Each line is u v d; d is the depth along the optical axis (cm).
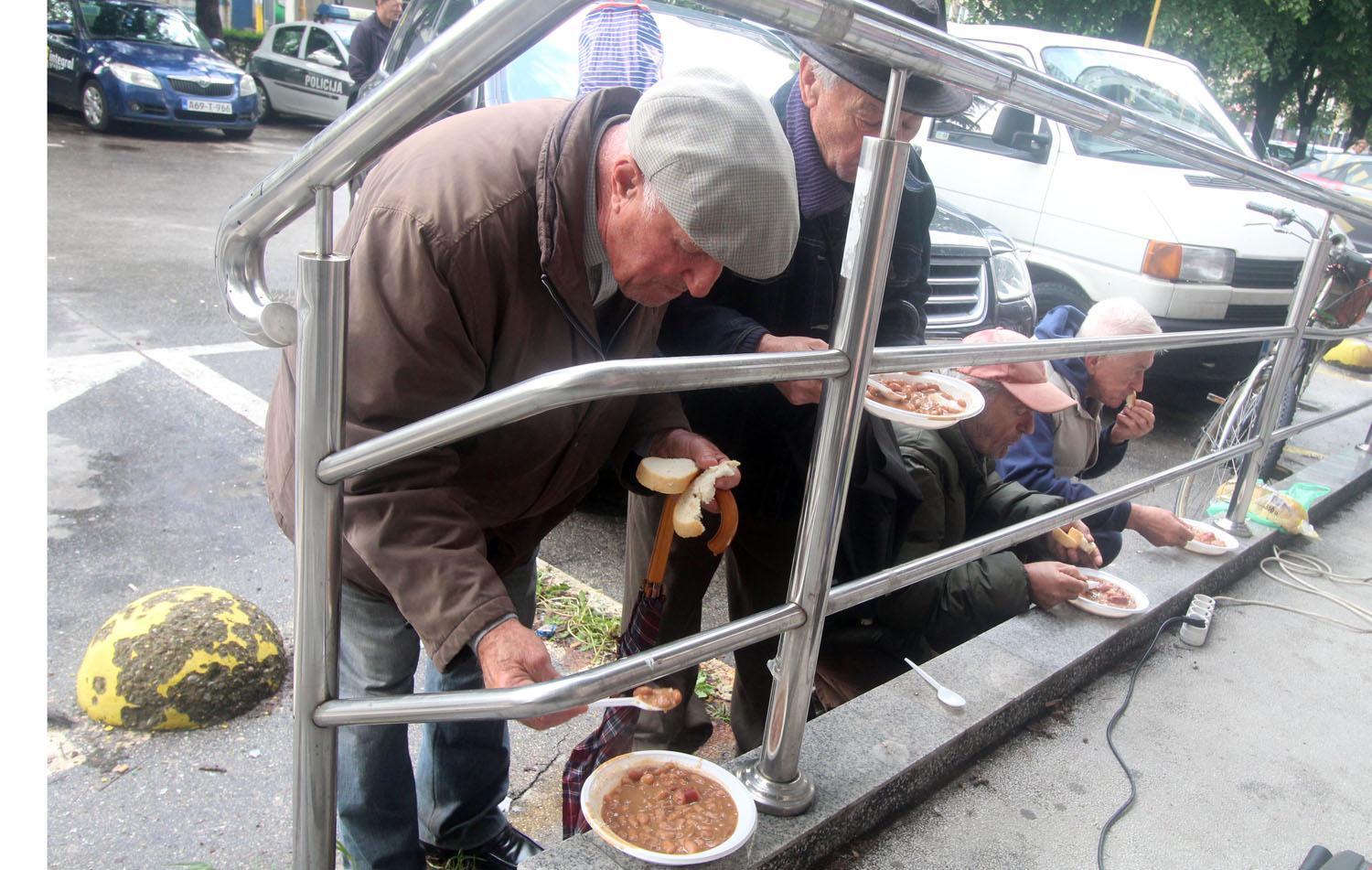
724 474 164
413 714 121
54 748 232
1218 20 1397
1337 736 217
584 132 140
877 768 174
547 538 369
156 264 656
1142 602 245
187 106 1166
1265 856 178
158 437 407
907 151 133
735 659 241
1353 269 400
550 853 143
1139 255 516
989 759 198
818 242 205
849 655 249
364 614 163
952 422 201
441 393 140
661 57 275
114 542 326
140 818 214
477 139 143
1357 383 731
